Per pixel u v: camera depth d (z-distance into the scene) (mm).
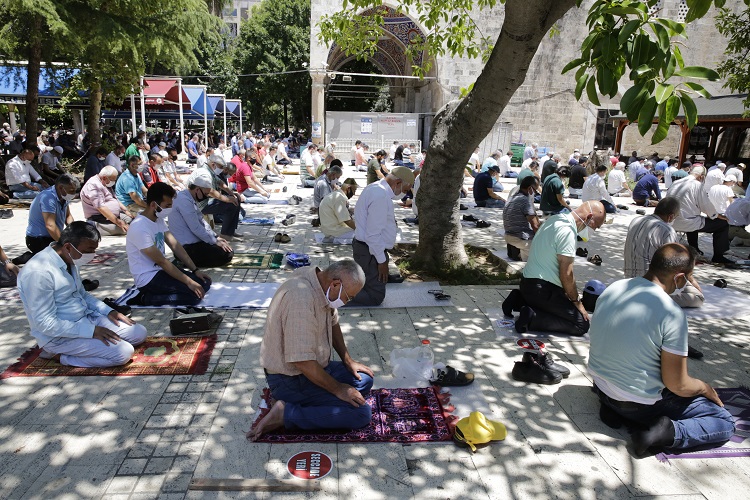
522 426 3539
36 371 4008
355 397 3289
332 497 2820
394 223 5582
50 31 12219
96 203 8062
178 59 14961
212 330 4844
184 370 4105
